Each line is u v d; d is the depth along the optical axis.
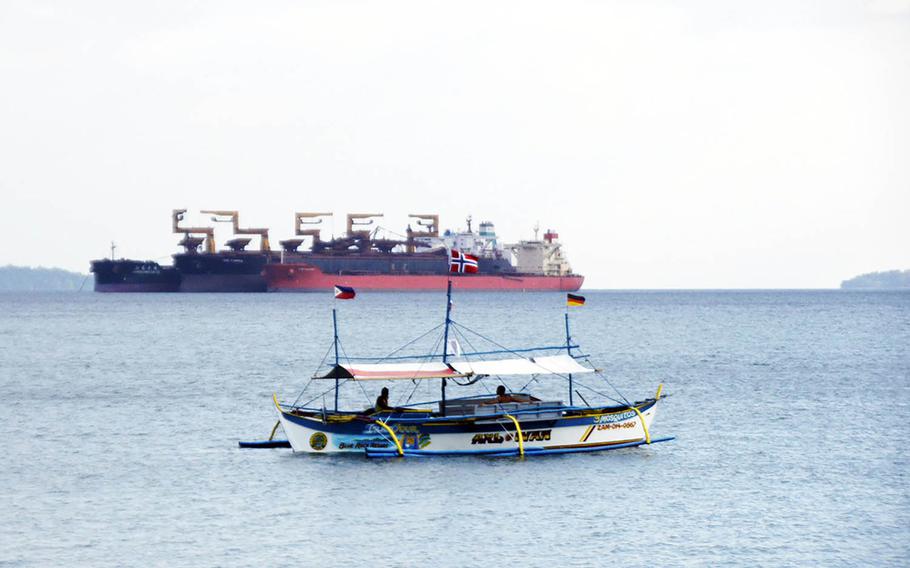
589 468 185.00
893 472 181.12
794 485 171.00
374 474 180.00
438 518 151.25
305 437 198.38
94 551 135.50
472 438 197.38
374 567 129.25
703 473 180.75
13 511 155.12
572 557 132.88
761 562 130.88
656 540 140.00
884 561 131.38
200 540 140.38
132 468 186.12
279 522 149.25
